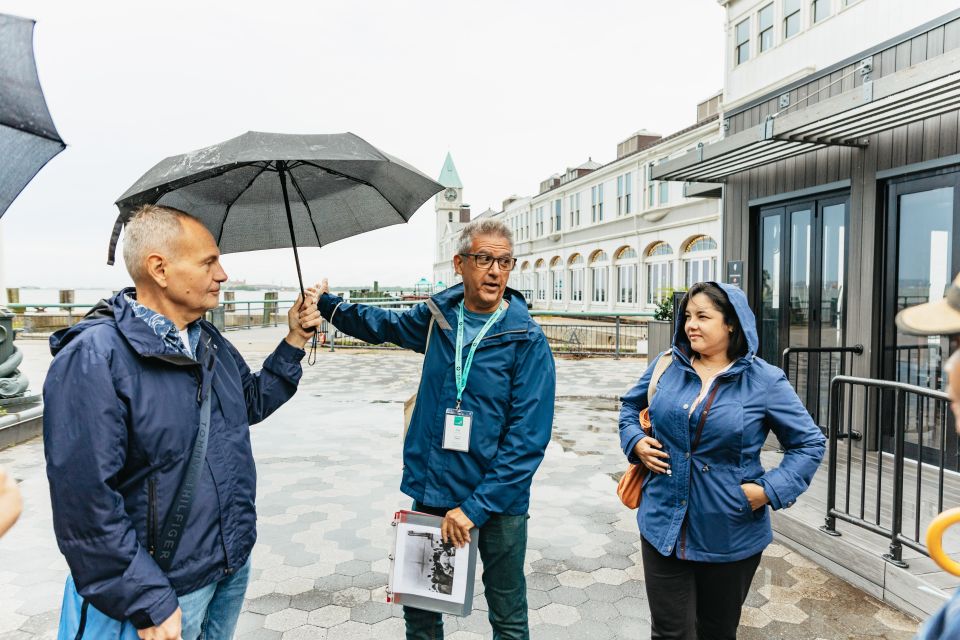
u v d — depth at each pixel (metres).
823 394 5.90
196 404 1.54
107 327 1.45
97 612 1.46
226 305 19.56
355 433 6.76
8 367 6.59
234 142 1.69
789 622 2.87
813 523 3.58
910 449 4.94
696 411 2.07
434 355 2.16
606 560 3.60
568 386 10.25
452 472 2.06
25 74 1.25
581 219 32.47
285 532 3.97
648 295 26.25
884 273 5.19
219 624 1.73
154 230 1.51
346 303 2.41
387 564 3.51
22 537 3.81
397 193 2.21
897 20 5.90
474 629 2.85
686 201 22.61
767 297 6.64
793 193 6.11
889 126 4.74
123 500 1.41
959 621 0.84
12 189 1.21
